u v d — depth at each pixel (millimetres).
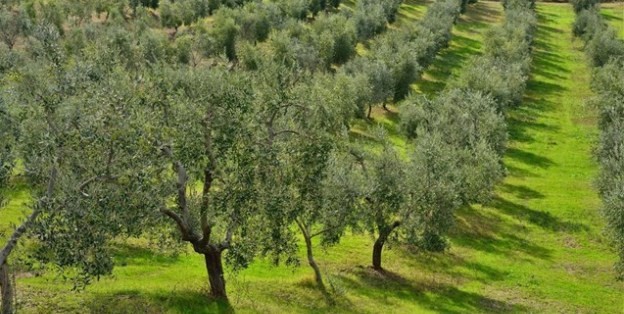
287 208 31078
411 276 47094
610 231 46125
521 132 86625
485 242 56094
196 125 27781
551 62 119312
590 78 103562
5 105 25266
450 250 53531
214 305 32844
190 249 46969
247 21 106188
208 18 121000
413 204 44406
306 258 48156
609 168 55469
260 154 29078
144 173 24594
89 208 23469
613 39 109562
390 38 105625
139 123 25578
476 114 66938
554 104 98250
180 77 30094
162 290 33688
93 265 24453
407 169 45156
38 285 32562
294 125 33312
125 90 27641
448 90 83125
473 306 42281
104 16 124938
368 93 81312
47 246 24141
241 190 28672
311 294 39188
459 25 139500
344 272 45844
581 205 64625
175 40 96750
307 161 31703
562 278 49531
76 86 25844
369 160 44656
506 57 103750
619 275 47125
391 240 48625
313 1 128250
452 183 45406
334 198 39344
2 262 23156
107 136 23859
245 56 88938
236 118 28656
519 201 65750
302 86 41125
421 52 101875
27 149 25688
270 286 39562
